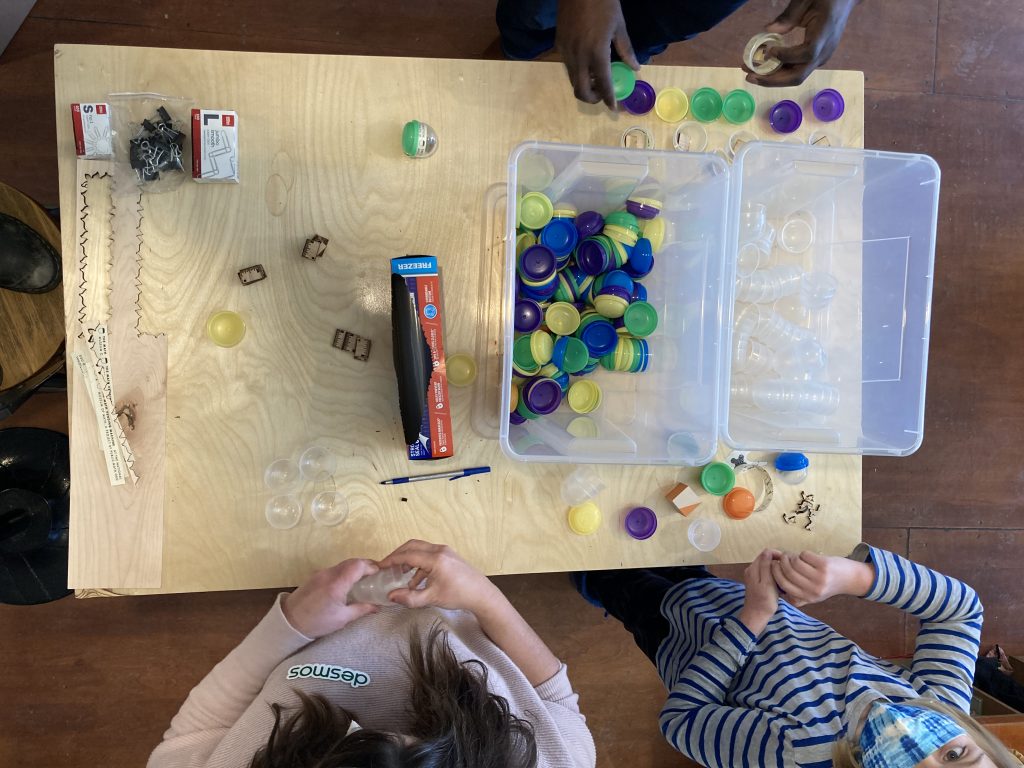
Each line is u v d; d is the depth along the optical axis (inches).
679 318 44.8
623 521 43.8
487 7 63.7
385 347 41.7
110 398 39.1
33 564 49.4
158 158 38.4
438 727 26.4
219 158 38.7
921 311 42.0
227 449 40.4
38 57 57.9
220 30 60.4
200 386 40.1
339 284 41.3
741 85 44.3
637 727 66.4
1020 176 71.6
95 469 38.9
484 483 42.5
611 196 44.3
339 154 41.2
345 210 41.3
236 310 40.5
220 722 33.6
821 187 45.6
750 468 45.2
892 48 69.2
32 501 45.7
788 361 45.5
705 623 44.8
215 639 61.4
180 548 40.1
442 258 42.3
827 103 44.9
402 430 41.6
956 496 70.9
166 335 39.8
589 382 43.6
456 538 42.4
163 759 32.6
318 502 41.1
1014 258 71.7
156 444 39.5
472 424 42.4
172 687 61.0
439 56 63.5
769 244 45.2
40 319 42.2
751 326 45.1
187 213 39.9
